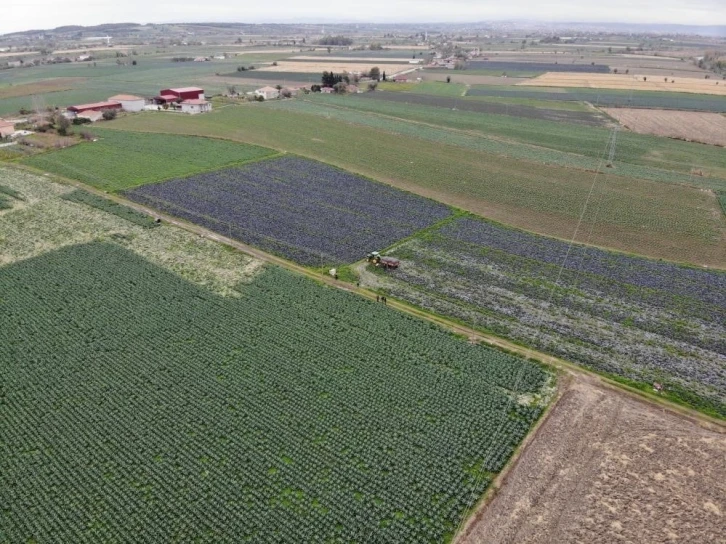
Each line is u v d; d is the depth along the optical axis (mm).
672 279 57094
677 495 32406
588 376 42562
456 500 32031
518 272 58281
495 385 41406
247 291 53156
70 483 32500
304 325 47969
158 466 33719
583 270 58719
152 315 48688
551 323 49438
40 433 36031
